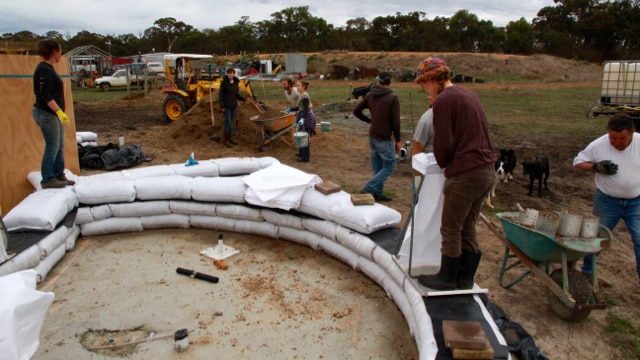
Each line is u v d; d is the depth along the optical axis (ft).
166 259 15.21
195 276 13.85
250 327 11.43
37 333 7.72
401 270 11.60
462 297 10.39
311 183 16.39
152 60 138.10
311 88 94.99
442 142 9.27
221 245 15.57
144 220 17.56
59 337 10.96
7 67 18.45
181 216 17.85
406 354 10.48
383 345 10.80
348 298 12.84
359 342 10.90
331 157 31.04
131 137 37.60
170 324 11.53
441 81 10.09
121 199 17.19
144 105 68.95
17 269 12.61
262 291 13.16
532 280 13.78
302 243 16.28
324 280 13.84
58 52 16.67
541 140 37.45
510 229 12.07
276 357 10.33
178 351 10.46
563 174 26.84
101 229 17.07
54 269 14.40
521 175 26.55
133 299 12.69
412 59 154.92
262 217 16.84
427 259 11.40
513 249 12.34
